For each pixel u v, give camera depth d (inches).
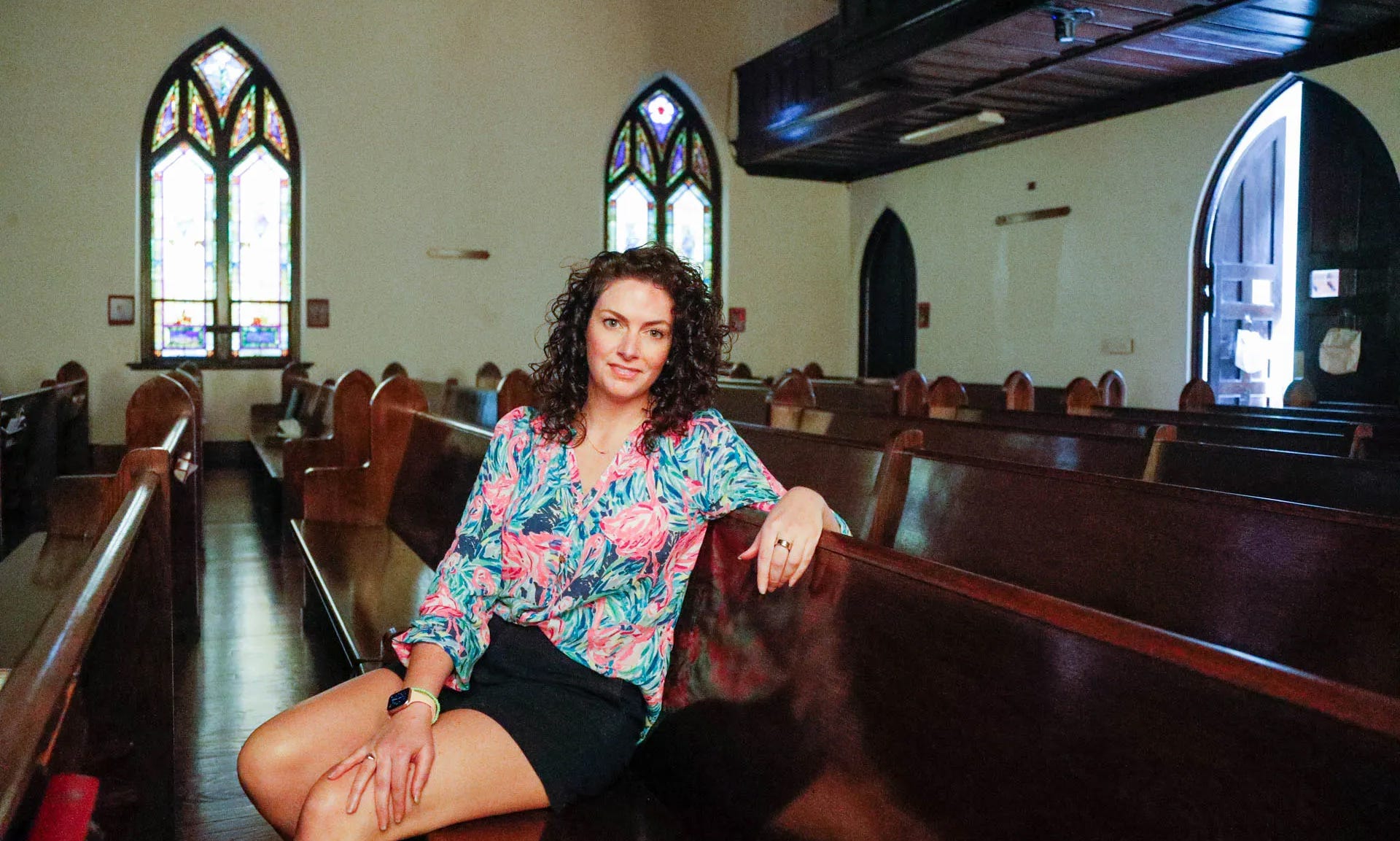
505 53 431.8
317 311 410.6
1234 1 251.1
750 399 250.2
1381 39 271.9
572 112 442.6
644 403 75.6
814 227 487.5
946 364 436.1
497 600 76.7
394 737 64.7
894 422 166.6
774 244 479.5
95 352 382.6
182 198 398.9
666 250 74.4
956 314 430.0
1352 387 296.2
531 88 436.5
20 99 368.8
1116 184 354.9
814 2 476.1
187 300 401.1
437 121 423.5
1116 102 348.2
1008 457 142.4
